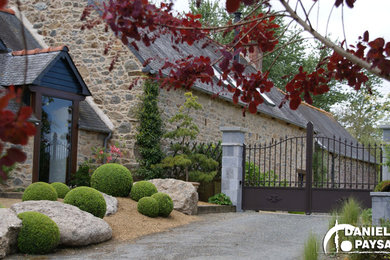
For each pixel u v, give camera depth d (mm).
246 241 7918
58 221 6969
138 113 12711
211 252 6934
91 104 13383
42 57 11359
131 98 12914
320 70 3422
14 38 13289
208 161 12672
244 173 13375
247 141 17203
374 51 2697
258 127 18266
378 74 2713
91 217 7473
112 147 12156
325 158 22828
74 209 7465
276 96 22922
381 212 7266
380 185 9609
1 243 6109
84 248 7023
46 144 11172
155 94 12758
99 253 6715
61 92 11516
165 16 2736
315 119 25953
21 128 1627
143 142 12562
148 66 12672
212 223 9977
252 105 3445
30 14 14523
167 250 7004
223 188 13234
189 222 9977
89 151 12438
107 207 8984
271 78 29828
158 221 9352
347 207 7473
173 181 11250
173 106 13695
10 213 6613
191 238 8047
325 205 12406
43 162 11086
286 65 30297
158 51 14203
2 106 1554
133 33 2666
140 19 2615
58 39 14055
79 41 13789
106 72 13312
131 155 12703
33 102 10859
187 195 10906
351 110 36562
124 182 10242
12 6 14758
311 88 3443
